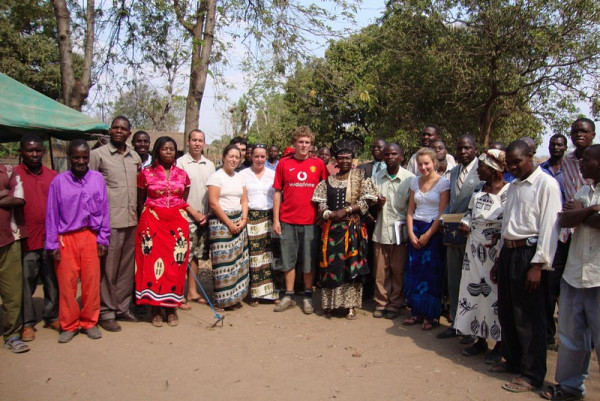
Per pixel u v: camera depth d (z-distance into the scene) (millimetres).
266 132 25656
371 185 5605
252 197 6145
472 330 4441
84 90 9188
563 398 3689
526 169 3852
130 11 9320
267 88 9609
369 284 6418
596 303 3543
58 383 3904
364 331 5258
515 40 14227
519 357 4078
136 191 5391
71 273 4781
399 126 17406
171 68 9859
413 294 5324
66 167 12602
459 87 15414
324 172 5973
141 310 5809
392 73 16969
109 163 5203
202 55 8594
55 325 5160
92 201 4820
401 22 15812
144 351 4605
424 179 5367
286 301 6031
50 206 4695
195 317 5691
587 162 3551
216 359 4441
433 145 6105
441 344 4875
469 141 5043
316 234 5957
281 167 5922
